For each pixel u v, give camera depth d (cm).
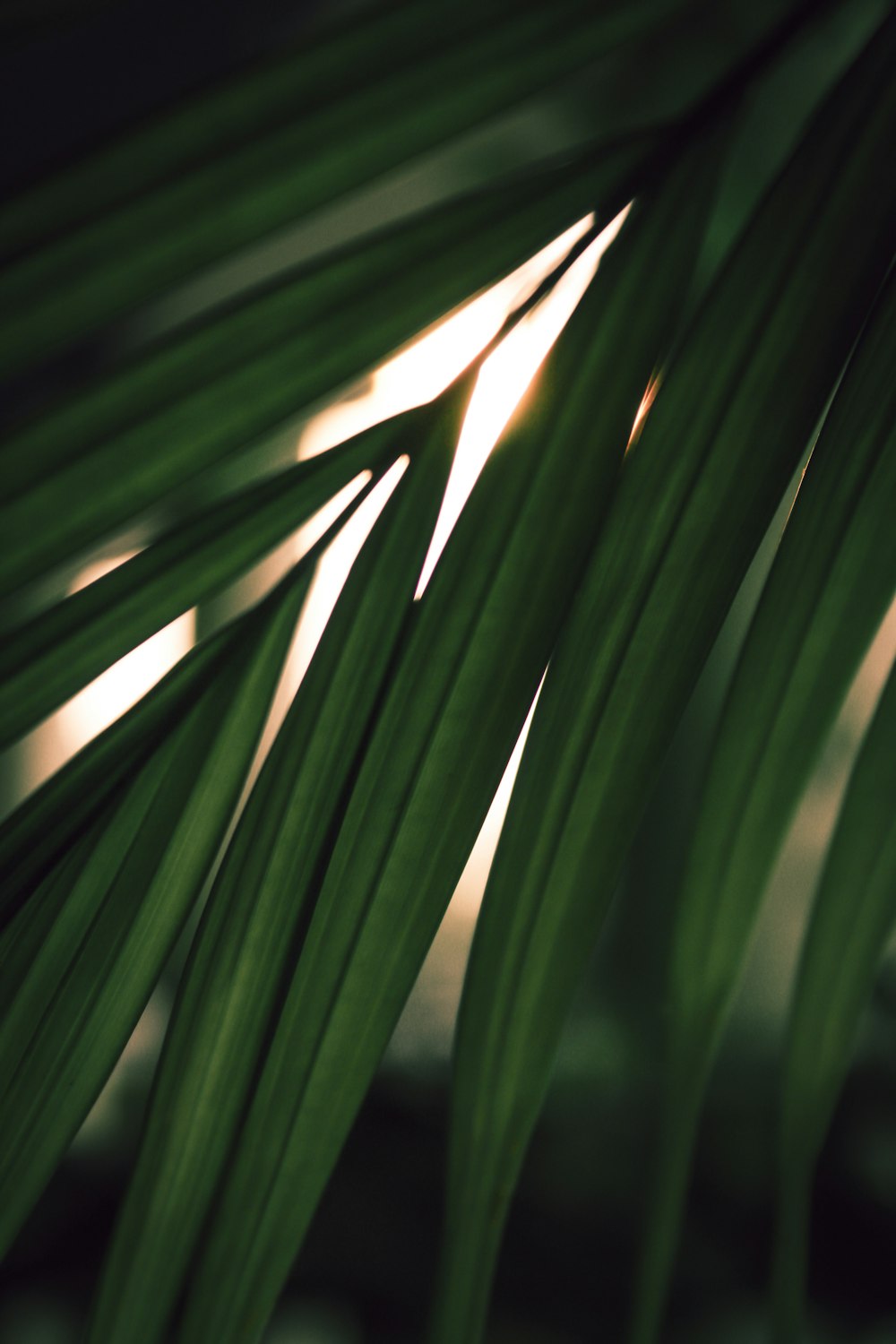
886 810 53
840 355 55
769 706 54
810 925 53
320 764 56
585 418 56
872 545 54
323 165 54
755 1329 352
